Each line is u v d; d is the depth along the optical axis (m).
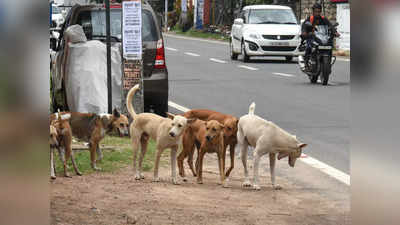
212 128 7.09
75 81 10.92
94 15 12.10
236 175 8.12
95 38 11.98
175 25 69.81
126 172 7.99
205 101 15.52
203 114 8.26
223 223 5.34
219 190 7.07
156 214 5.60
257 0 48.56
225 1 58.28
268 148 7.04
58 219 5.05
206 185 7.38
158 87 11.73
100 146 9.31
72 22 12.03
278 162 8.89
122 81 10.93
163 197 6.47
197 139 7.52
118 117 8.12
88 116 8.04
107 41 10.84
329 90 17.75
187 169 8.52
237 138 7.44
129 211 5.66
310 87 18.52
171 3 75.44
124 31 10.86
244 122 7.28
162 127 7.24
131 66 10.91
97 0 13.86
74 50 11.03
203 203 6.26
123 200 6.19
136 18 10.80
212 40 49.72
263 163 8.94
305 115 13.27
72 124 8.01
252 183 7.48
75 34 11.14
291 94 16.91
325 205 6.25
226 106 14.67
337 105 14.77
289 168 8.43
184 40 48.69
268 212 5.89
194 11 64.06
